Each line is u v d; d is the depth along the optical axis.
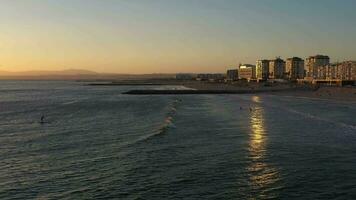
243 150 36.38
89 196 23.66
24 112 84.56
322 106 89.62
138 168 29.98
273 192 23.89
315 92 154.50
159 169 29.61
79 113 80.81
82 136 47.31
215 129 50.81
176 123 57.72
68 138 45.78
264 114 71.56
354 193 23.50
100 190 24.73
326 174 27.61
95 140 43.84
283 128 51.41
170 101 119.44
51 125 59.91
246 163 31.20
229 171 28.77
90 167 30.61
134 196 23.52
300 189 24.41
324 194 23.39
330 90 153.25
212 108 88.12
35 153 36.59
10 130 54.12
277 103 102.94
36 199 23.22
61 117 72.69
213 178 27.00
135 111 84.25
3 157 34.81
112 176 27.84
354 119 60.94
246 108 86.62
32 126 58.81
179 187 25.06
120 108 93.31
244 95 156.38
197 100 123.31
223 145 39.00
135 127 55.69
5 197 23.62
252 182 25.97
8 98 143.88
